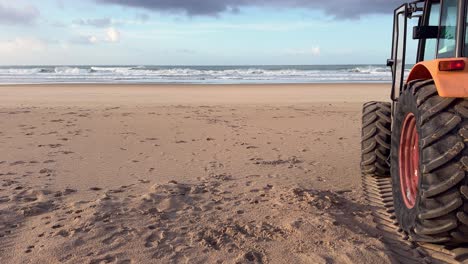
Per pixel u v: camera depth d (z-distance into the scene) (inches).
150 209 159.3
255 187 191.6
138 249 125.9
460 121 110.7
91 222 144.8
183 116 475.5
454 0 132.9
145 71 2222.0
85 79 1596.9
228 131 367.2
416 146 135.9
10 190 184.4
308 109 557.3
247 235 136.2
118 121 429.1
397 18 194.4
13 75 1904.5
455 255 121.1
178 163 243.0
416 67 136.2
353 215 156.3
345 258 118.2
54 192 181.6
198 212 157.6
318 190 187.3
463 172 107.6
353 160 250.8
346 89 1010.1
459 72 112.3
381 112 205.2
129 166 234.4
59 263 116.8
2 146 291.3
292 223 142.8
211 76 1925.4
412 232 125.6
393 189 147.6
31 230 139.3
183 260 119.5
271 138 331.6
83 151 276.4
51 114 485.7
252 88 1051.9
